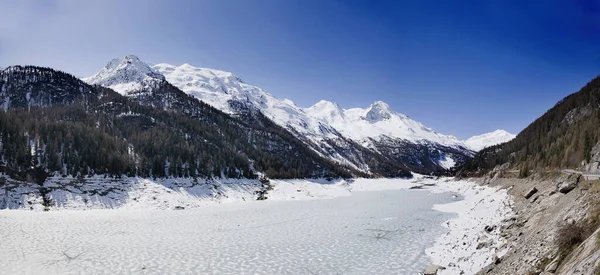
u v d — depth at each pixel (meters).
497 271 21.98
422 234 45.03
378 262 33.66
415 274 29.80
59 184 74.06
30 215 55.69
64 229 46.28
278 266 33.00
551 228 21.80
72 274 29.52
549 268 17.03
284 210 71.00
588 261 13.46
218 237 44.66
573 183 30.89
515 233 28.28
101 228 48.12
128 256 35.19
